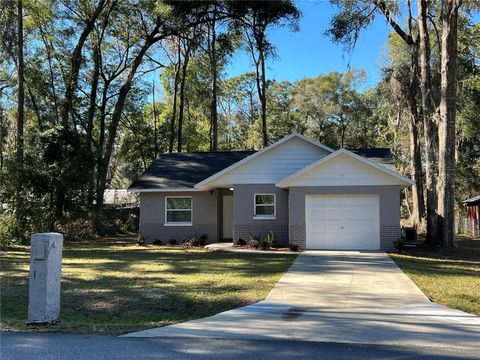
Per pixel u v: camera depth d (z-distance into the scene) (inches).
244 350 243.1
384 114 2162.9
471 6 838.5
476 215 1373.0
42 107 1346.0
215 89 1557.6
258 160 894.4
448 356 233.0
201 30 1423.5
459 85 1438.2
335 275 520.1
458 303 380.2
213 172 1017.5
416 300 389.4
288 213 873.5
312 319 320.8
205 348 247.1
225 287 444.1
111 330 287.4
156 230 978.1
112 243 971.3
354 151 951.0
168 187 964.0
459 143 1681.8
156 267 585.6
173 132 1585.9
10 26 1117.7
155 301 380.8
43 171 918.4
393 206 778.2
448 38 821.2
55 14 1269.7
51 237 301.7
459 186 1663.4
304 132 2377.0
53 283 303.1
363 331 287.3
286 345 254.5
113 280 483.2
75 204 965.8
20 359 224.2
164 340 264.5
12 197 896.3
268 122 2303.2
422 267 593.6
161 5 1202.0
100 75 1423.5
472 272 560.1
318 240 794.8
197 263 625.3
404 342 261.6
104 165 1259.8
